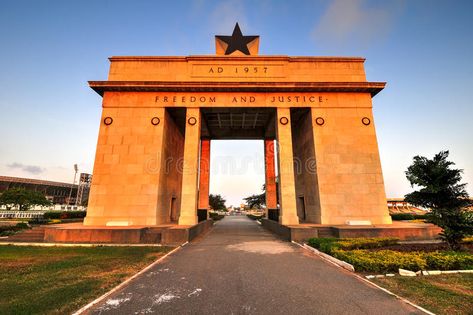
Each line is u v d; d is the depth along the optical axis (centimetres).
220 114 2511
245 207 14425
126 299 570
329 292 613
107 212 1792
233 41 2364
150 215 1794
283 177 1925
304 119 2245
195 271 804
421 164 1101
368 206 1878
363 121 2020
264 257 1011
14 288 631
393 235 1455
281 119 2019
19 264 890
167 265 880
